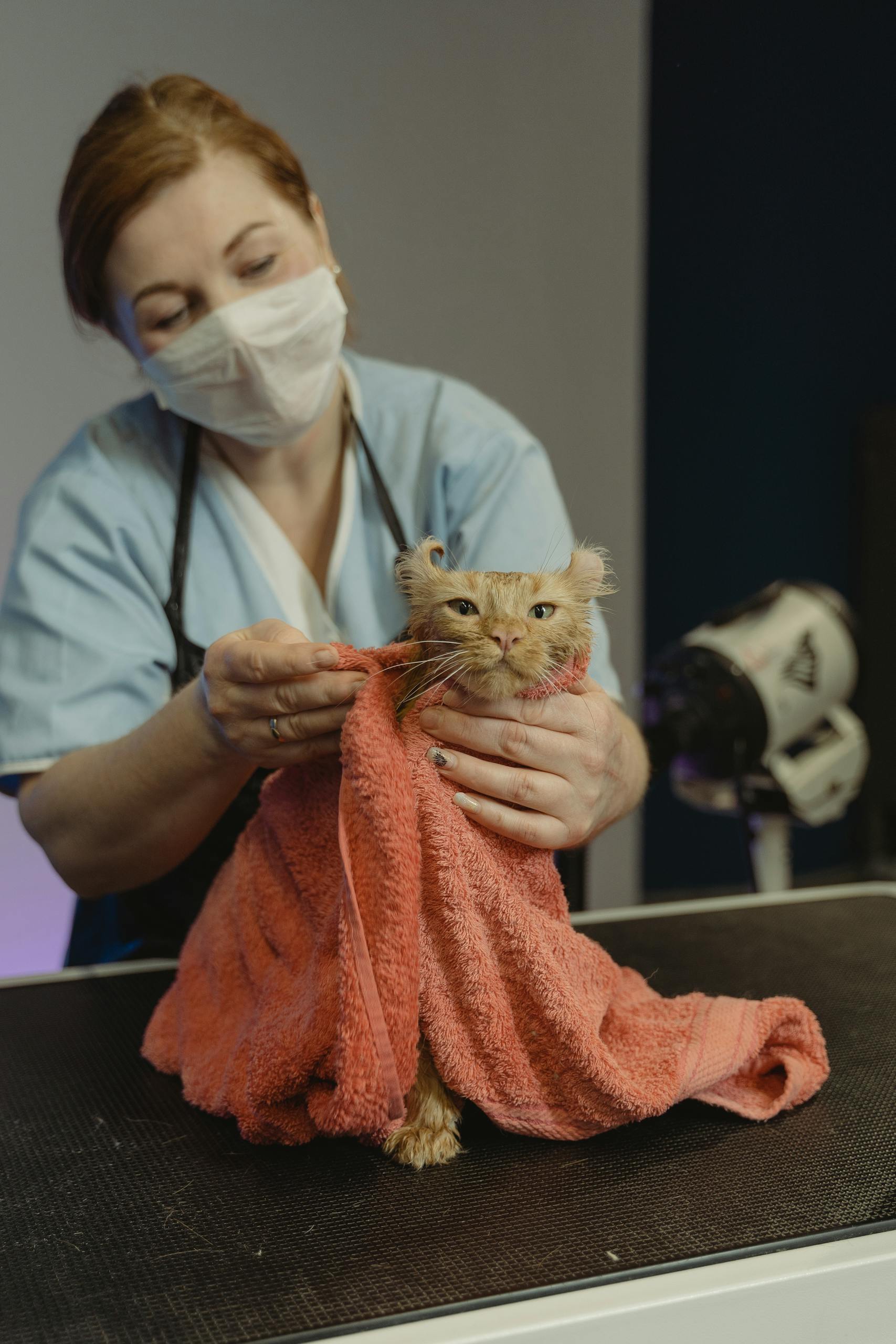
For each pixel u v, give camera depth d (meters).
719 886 3.27
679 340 3.04
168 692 1.32
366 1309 0.60
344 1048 0.72
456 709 0.83
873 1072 0.91
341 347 1.40
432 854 0.78
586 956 0.84
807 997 1.07
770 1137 0.80
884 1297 0.65
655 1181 0.74
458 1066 0.78
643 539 3.07
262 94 2.26
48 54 2.05
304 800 0.89
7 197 2.08
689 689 1.78
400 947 0.74
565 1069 0.78
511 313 2.64
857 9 3.07
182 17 2.15
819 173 3.11
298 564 1.36
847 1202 0.71
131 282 1.15
